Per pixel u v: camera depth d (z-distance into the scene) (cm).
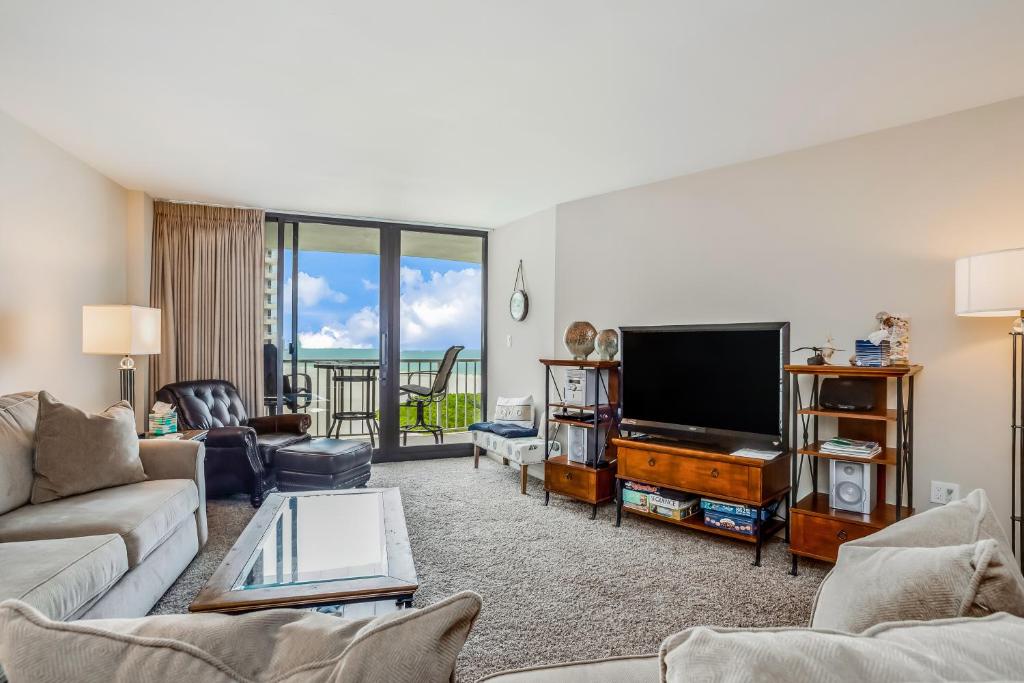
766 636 56
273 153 355
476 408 599
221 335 486
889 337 277
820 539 278
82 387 374
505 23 210
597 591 260
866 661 53
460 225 568
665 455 339
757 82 255
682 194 396
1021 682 52
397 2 197
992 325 277
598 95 270
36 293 322
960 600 81
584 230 461
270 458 410
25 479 235
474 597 59
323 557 205
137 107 287
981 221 279
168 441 304
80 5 199
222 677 54
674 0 195
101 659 55
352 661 54
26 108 288
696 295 386
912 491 278
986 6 196
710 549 316
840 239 323
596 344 420
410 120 302
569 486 390
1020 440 251
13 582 160
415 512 380
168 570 253
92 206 385
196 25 212
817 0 194
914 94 266
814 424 321
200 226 481
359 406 544
